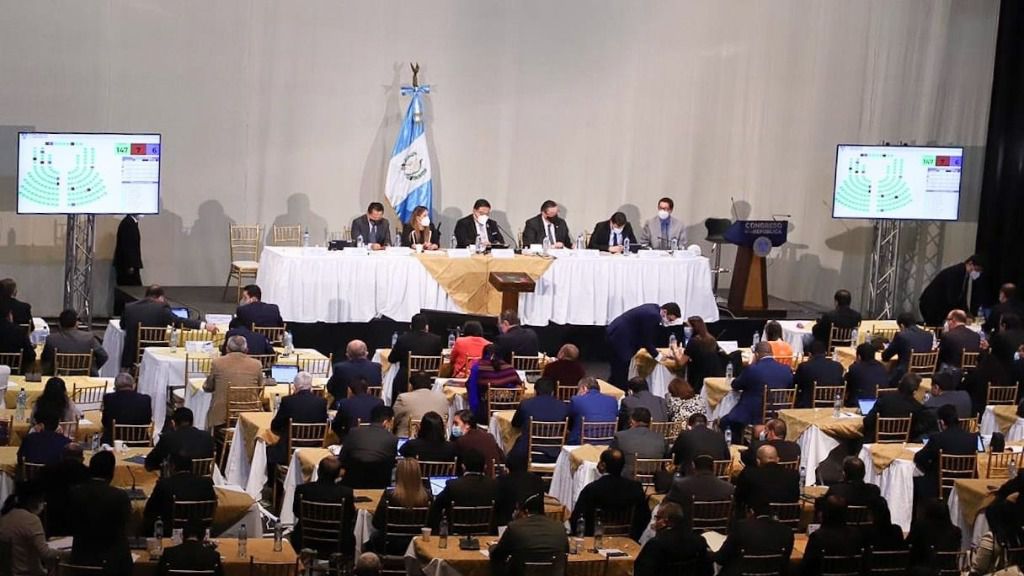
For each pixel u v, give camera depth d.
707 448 11.60
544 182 21.31
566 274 18.27
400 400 12.65
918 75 21.95
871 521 10.44
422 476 11.11
